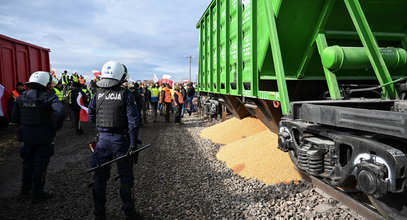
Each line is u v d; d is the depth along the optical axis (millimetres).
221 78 7336
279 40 4176
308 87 4984
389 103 3023
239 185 4117
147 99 15891
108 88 3104
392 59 3545
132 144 3053
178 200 3705
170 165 5332
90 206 3607
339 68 3453
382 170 2037
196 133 8945
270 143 5195
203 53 10117
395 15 4055
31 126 3721
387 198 2332
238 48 5590
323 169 2850
